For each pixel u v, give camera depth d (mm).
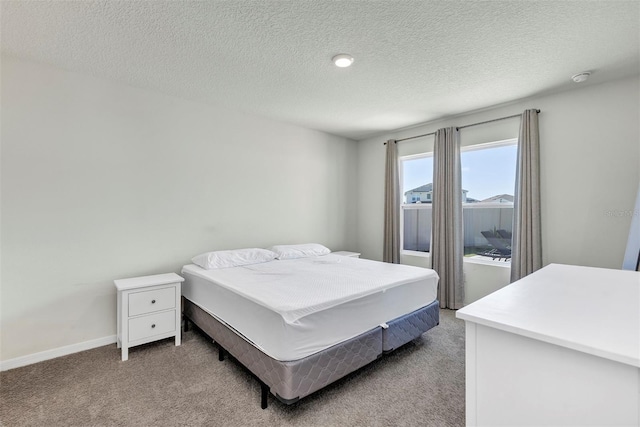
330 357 1764
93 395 1841
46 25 1855
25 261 2277
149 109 2875
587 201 2717
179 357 2346
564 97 2848
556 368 818
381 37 1992
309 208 4289
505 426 914
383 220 4555
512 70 2449
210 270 2738
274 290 2037
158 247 2941
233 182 3492
